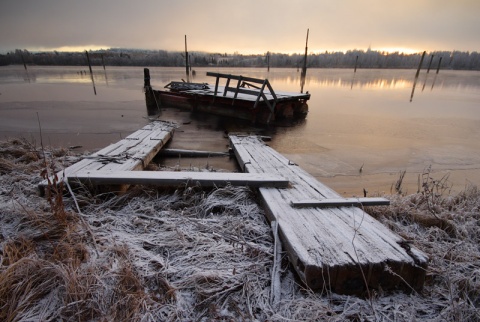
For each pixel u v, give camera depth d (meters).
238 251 2.44
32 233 2.54
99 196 3.40
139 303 1.83
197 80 28.64
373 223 2.58
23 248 2.31
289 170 4.21
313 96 17.88
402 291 2.07
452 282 2.20
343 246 2.16
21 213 2.78
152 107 12.47
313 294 1.95
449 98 17.44
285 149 6.81
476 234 3.09
